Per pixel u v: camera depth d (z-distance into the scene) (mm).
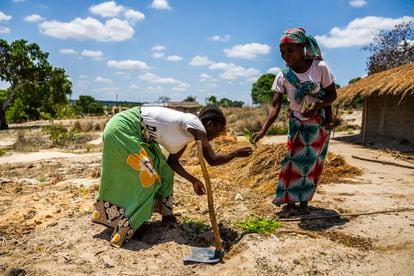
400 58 27000
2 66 33906
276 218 4523
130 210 3750
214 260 3414
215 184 6332
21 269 3203
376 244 3748
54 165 9797
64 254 3543
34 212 4781
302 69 4215
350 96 15039
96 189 5898
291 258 3416
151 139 3941
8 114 44812
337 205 5043
